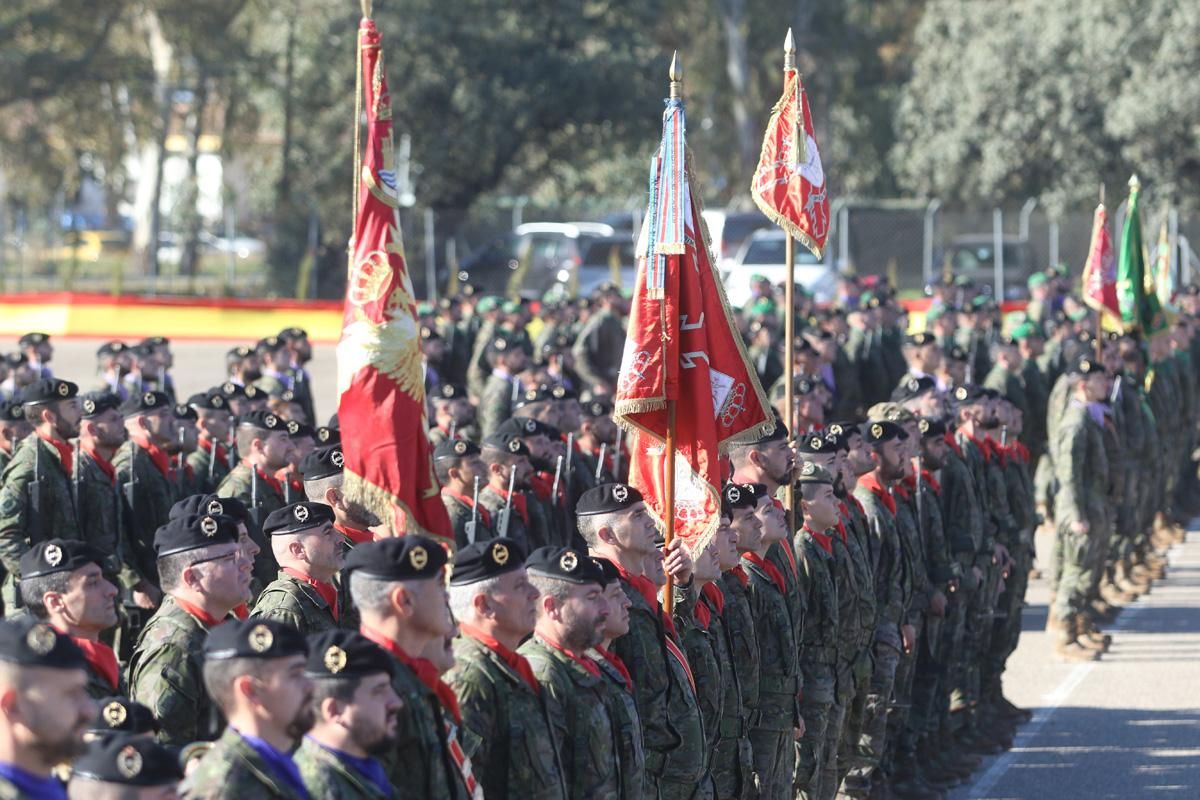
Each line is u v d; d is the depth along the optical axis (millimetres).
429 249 92375
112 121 119688
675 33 150375
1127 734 31156
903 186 132750
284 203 111625
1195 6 111375
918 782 27688
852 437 25938
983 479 31422
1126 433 41844
